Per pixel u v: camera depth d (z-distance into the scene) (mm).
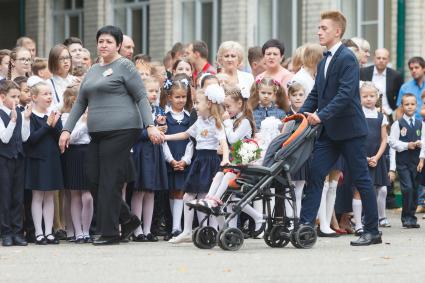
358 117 19859
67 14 44688
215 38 38719
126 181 21078
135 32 41875
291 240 19547
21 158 20891
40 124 21297
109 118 20578
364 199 20125
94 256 18641
